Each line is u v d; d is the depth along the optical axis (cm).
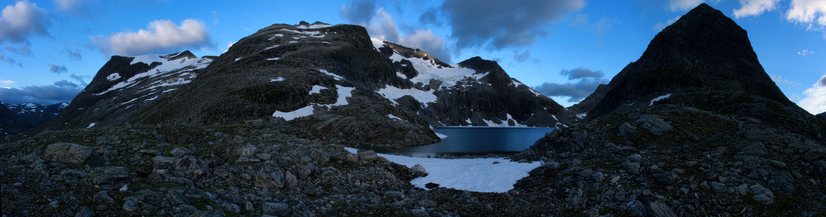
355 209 1994
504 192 2447
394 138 7825
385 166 3219
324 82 12538
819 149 2247
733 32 15012
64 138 2525
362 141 7856
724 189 1931
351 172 2880
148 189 1620
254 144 3139
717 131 3425
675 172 2223
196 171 2192
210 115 9406
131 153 2334
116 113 14475
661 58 15825
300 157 2838
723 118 3756
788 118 3847
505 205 2119
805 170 2098
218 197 1884
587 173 2469
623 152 3158
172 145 2622
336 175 2736
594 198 2088
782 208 1775
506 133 15538
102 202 1423
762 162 2183
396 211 1970
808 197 1869
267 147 3022
